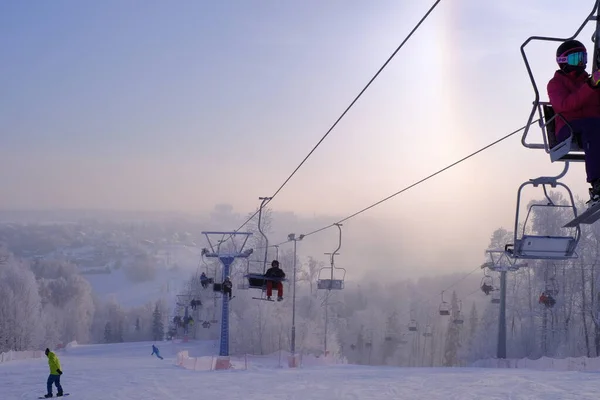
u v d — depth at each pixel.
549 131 5.35
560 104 4.89
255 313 83.94
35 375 36.06
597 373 30.64
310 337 85.75
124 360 58.81
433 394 21.48
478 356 80.50
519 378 27.64
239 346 82.81
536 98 5.33
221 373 36.16
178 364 47.25
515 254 6.54
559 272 62.91
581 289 60.12
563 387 23.05
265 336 83.38
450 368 43.06
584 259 58.75
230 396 22.11
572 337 60.88
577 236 6.36
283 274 27.36
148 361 56.03
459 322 66.19
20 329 104.44
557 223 59.97
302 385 26.11
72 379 32.06
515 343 72.31
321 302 96.94
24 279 116.00
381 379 28.55
